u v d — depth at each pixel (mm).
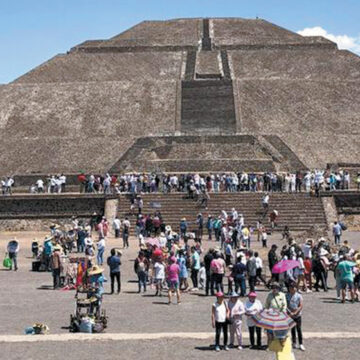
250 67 82250
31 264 29391
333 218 40312
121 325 16844
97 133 62375
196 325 16859
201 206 41562
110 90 71188
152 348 14008
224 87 71500
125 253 31984
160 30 100938
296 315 13898
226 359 13258
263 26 103625
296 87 71125
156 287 21844
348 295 21531
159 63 85812
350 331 16000
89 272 18703
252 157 55719
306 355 13422
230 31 99125
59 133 62688
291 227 39625
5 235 41000
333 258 23875
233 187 44469
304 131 62250
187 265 25031
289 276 20688
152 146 57250
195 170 53188
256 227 39312
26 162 57250
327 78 76312
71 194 42938
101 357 13250
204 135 58594
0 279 25125
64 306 19438
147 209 41562
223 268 21125
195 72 80562
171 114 65812
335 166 52844
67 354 13477
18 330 16172
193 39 94812
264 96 69375
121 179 45625
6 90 71875
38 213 43031
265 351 13922
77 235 33875
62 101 68875
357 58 83188
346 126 63531
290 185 44406
